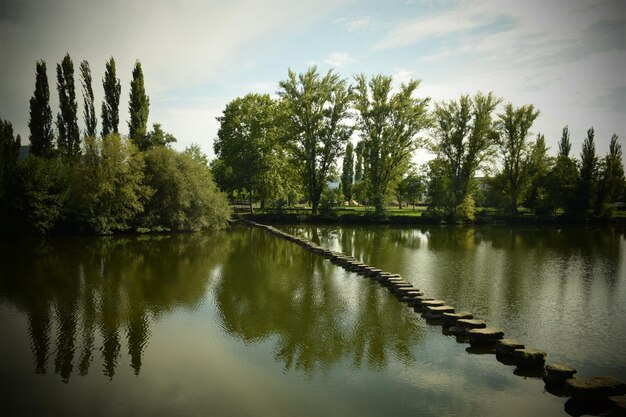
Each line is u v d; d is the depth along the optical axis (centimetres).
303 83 5612
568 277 2214
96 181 3703
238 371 1126
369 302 1780
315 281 2177
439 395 995
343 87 5653
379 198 5734
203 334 1401
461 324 1400
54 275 2277
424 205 9412
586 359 1176
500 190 6506
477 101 5872
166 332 1420
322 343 1325
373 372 1117
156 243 3556
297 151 5728
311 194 5941
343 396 991
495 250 3250
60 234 3909
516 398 978
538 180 6281
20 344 1308
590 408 930
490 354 1234
